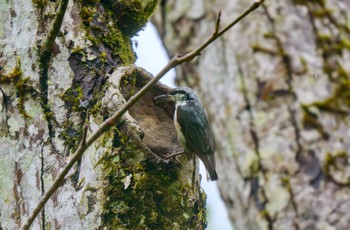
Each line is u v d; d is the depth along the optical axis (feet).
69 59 28.73
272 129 22.43
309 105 22.22
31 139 27.09
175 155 30.14
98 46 29.60
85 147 18.72
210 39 18.30
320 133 21.75
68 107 27.96
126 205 27.12
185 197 29.17
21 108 27.43
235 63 24.22
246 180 22.27
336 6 23.99
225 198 22.89
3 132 27.04
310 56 23.08
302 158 21.61
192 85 25.62
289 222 20.89
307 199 20.88
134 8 31.89
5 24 28.60
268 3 24.56
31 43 28.40
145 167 27.96
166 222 28.27
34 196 26.17
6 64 27.96
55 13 29.17
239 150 22.77
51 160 26.86
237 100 23.56
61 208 26.17
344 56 23.11
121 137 27.66
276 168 21.81
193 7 26.76
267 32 24.08
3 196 26.05
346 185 20.75
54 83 28.22
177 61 18.39
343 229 19.98
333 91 22.36
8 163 26.55
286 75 22.98
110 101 27.99
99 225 26.37
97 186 26.84
